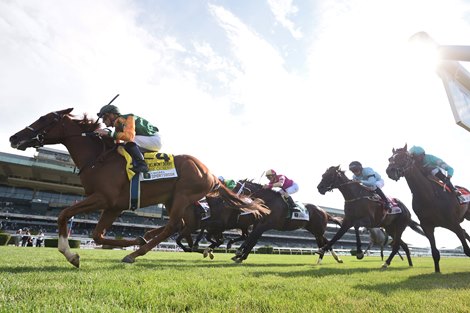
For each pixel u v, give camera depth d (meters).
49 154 44.19
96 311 1.70
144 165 4.34
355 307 2.11
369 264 8.73
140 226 46.25
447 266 8.34
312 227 9.51
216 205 8.87
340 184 7.81
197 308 1.98
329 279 3.76
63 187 48.00
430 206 5.96
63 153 45.06
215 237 9.91
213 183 5.36
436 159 6.31
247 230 10.67
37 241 24.45
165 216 51.06
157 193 4.66
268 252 30.64
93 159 4.27
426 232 6.12
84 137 4.38
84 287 2.39
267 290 2.71
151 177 4.54
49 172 44.38
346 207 7.82
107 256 8.12
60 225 3.89
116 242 4.64
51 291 2.23
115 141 4.48
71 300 1.94
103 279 2.89
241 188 8.80
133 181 4.38
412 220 9.55
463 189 6.86
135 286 2.55
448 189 6.11
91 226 45.09
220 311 1.85
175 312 1.87
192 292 2.45
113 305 1.91
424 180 6.01
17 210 43.09
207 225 8.92
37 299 1.95
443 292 2.92
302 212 8.83
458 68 1.08
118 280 2.86
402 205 8.97
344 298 2.44
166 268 4.48
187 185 4.88
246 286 2.90
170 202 5.04
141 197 4.46
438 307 2.18
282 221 8.21
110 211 4.47
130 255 4.79
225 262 7.45
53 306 1.76
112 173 4.20
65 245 3.87
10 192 46.25
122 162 4.33
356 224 7.71
